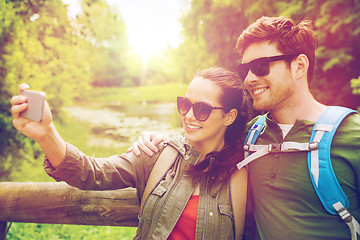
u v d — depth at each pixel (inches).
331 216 45.1
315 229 45.4
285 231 46.6
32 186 74.9
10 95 189.6
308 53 49.9
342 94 149.9
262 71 49.1
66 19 238.4
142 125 441.4
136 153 54.4
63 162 47.0
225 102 49.4
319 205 45.4
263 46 49.6
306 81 50.6
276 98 49.6
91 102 844.0
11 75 188.1
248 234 53.9
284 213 46.9
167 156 54.1
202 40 285.1
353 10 134.2
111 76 1472.7
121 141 319.3
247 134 56.8
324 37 141.1
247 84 51.5
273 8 167.5
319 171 44.6
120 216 70.7
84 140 327.9
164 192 51.1
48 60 239.8
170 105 724.0
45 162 48.4
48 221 74.0
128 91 1123.3
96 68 1300.4
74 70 325.7
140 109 670.5
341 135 45.2
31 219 74.2
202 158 53.6
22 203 73.3
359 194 44.7
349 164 44.2
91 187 50.4
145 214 51.3
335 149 44.9
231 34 249.3
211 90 49.0
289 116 50.9
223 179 51.5
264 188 49.6
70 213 71.9
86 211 71.3
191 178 52.2
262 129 53.9
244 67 51.9
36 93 41.3
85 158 49.3
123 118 526.6
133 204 70.2
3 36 190.9
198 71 54.7
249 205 53.5
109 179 51.4
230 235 49.5
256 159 51.7
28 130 43.0
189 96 50.1
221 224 49.2
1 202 74.0
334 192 44.1
